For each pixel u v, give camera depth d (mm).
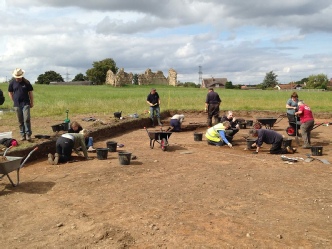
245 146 12273
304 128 11539
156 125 19203
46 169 8742
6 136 10781
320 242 4805
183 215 5719
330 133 15227
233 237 4934
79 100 29484
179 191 6965
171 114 23391
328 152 10984
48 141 10758
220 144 12203
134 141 13359
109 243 4758
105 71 116188
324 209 6012
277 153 10773
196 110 23562
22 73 10617
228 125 12125
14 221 5562
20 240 4906
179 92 50000
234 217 5641
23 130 10812
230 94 45438
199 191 6969
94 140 13453
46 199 6543
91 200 6477
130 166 9031
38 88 60500
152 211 5898
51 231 5172
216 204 6238
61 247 4680
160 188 7168
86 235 5016
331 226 5328
